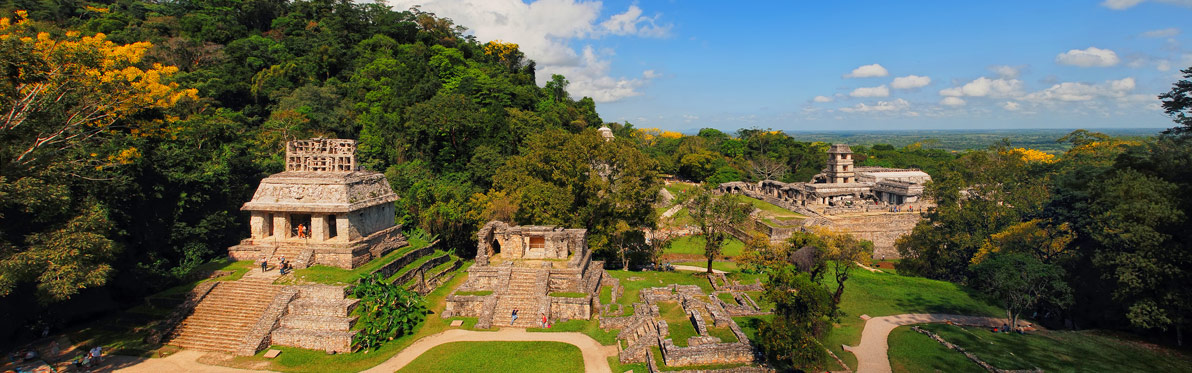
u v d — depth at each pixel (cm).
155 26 8831
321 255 4112
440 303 4112
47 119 3048
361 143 7125
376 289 3691
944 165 9300
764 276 5125
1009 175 6744
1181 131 3847
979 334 3903
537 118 8756
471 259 6175
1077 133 12188
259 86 8169
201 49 8369
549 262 4369
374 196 4591
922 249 6431
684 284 4916
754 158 14638
